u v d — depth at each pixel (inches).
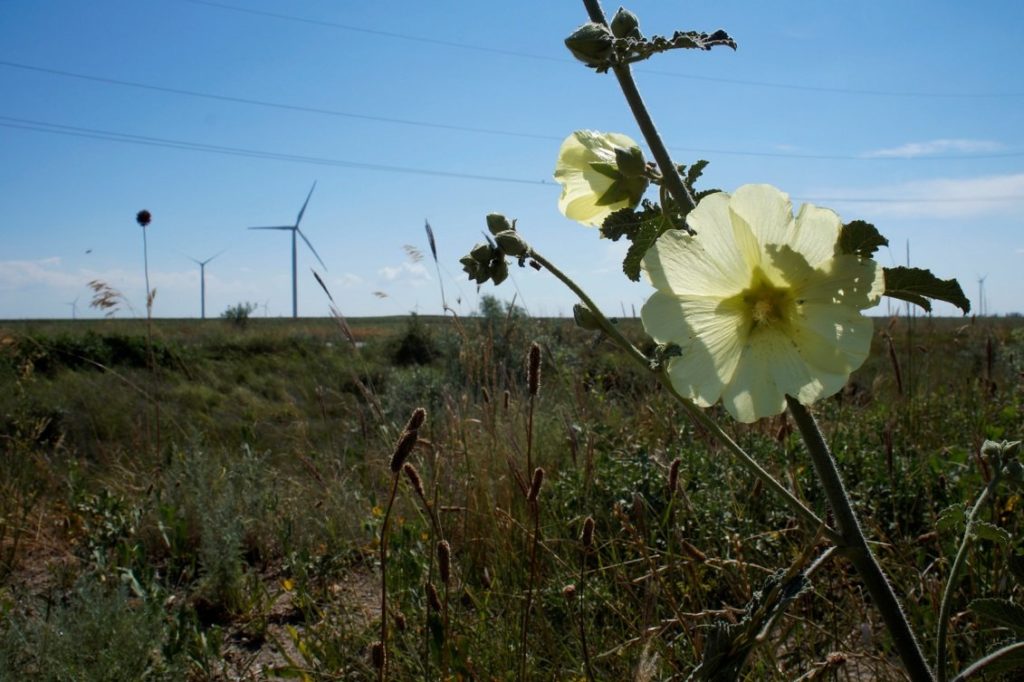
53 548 180.5
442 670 92.7
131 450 265.4
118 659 111.8
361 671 112.6
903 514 146.1
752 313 56.2
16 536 170.9
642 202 62.3
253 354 661.9
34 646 114.7
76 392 361.7
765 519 142.3
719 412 185.0
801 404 55.9
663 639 107.2
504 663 107.3
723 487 148.0
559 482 161.5
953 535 122.6
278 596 152.5
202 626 140.6
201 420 343.3
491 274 61.4
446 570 87.0
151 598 128.0
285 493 203.2
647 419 208.8
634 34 58.4
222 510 163.8
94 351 545.0
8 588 150.9
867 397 213.8
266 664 124.0
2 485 209.8
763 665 94.9
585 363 306.7
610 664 104.1
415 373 352.5
